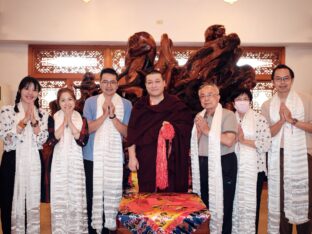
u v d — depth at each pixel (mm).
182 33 5988
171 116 2805
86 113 2959
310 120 2867
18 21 5891
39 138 2730
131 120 2830
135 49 3691
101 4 5953
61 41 5996
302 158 2811
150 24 5980
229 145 2639
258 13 6008
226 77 3594
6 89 5750
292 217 2812
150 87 2789
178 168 2801
